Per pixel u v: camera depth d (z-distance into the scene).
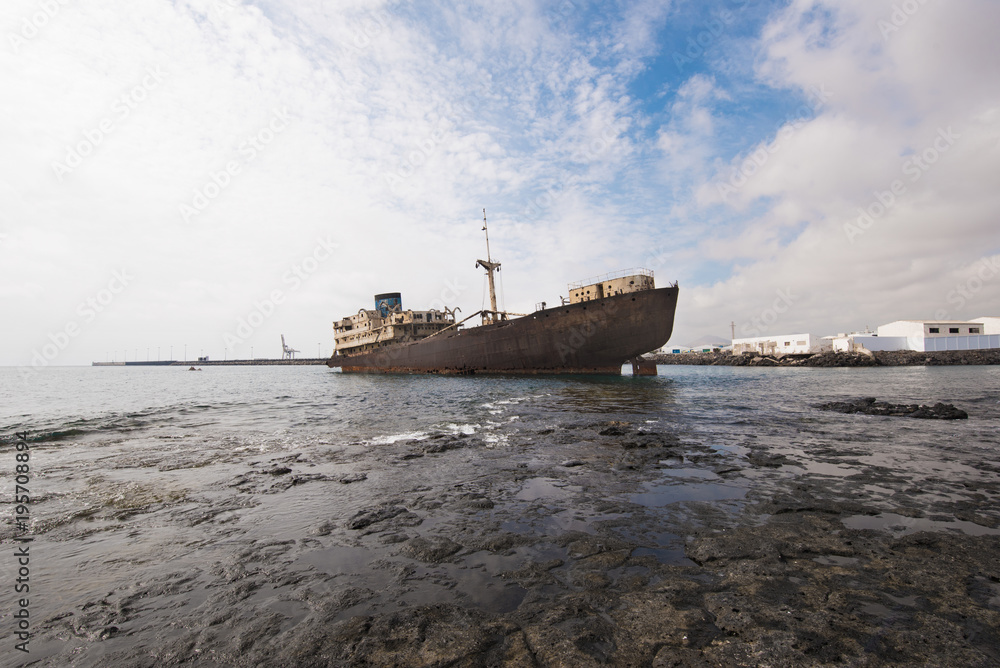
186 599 3.69
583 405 17.94
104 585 3.95
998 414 14.03
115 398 28.30
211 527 5.39
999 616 3.10
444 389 29.41
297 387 39.50
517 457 8.93
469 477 7.50
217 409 20.09
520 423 13.39
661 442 9.95
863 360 65.12
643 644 2.91
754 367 71.94
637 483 6.93
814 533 4.75
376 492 6.75
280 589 3.82
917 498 5.91
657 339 36.38
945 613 3.15
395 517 5.62
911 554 4.20
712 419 13.56
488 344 44.56
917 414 13.81
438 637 3.04
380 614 3.38
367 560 4.38
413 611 3.40
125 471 8.31
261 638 3.10
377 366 62.31
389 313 65.44
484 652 2.88
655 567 4.07
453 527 5.23
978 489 6.31
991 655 2.67
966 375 39.03
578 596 3.57
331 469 8.27
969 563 3.97
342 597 3.65
